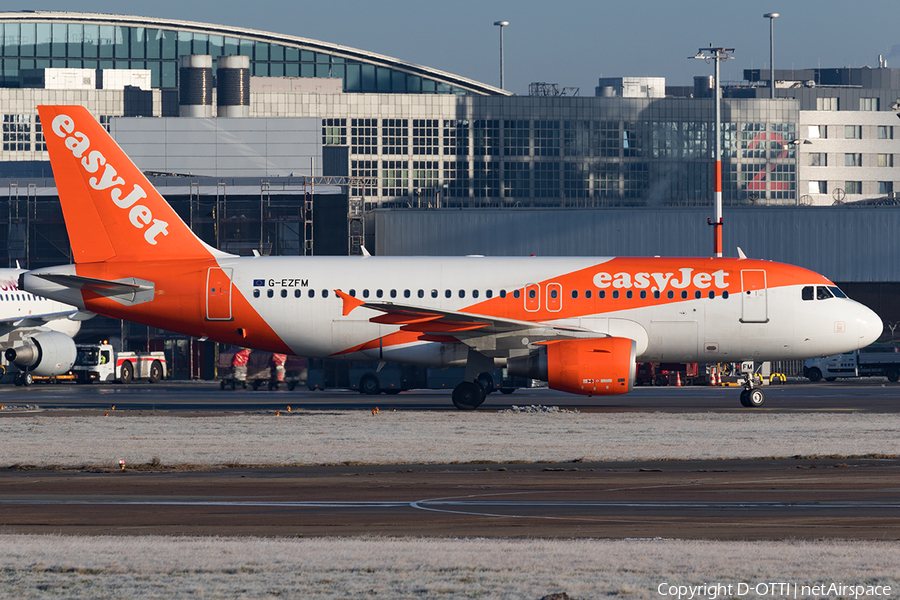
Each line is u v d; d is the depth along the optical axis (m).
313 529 60.84
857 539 56.19
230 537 57.19
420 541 54.66
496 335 148.38
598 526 61.34
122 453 99.94
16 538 56.25
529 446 104.19
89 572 46.44
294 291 153.50
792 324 152.00
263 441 109.00
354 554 50.03
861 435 113.25
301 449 102.50
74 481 82.94
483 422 128.12
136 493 76.06
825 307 152.62
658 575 45.22
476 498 73.00
